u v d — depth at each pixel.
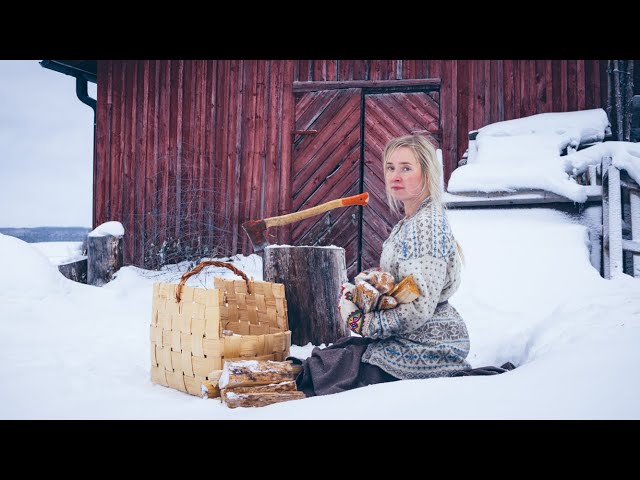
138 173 8.81
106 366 3.31
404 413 1.80
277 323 3.17
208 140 8.62
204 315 2.64
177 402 2.44
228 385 2.28
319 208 3.37
